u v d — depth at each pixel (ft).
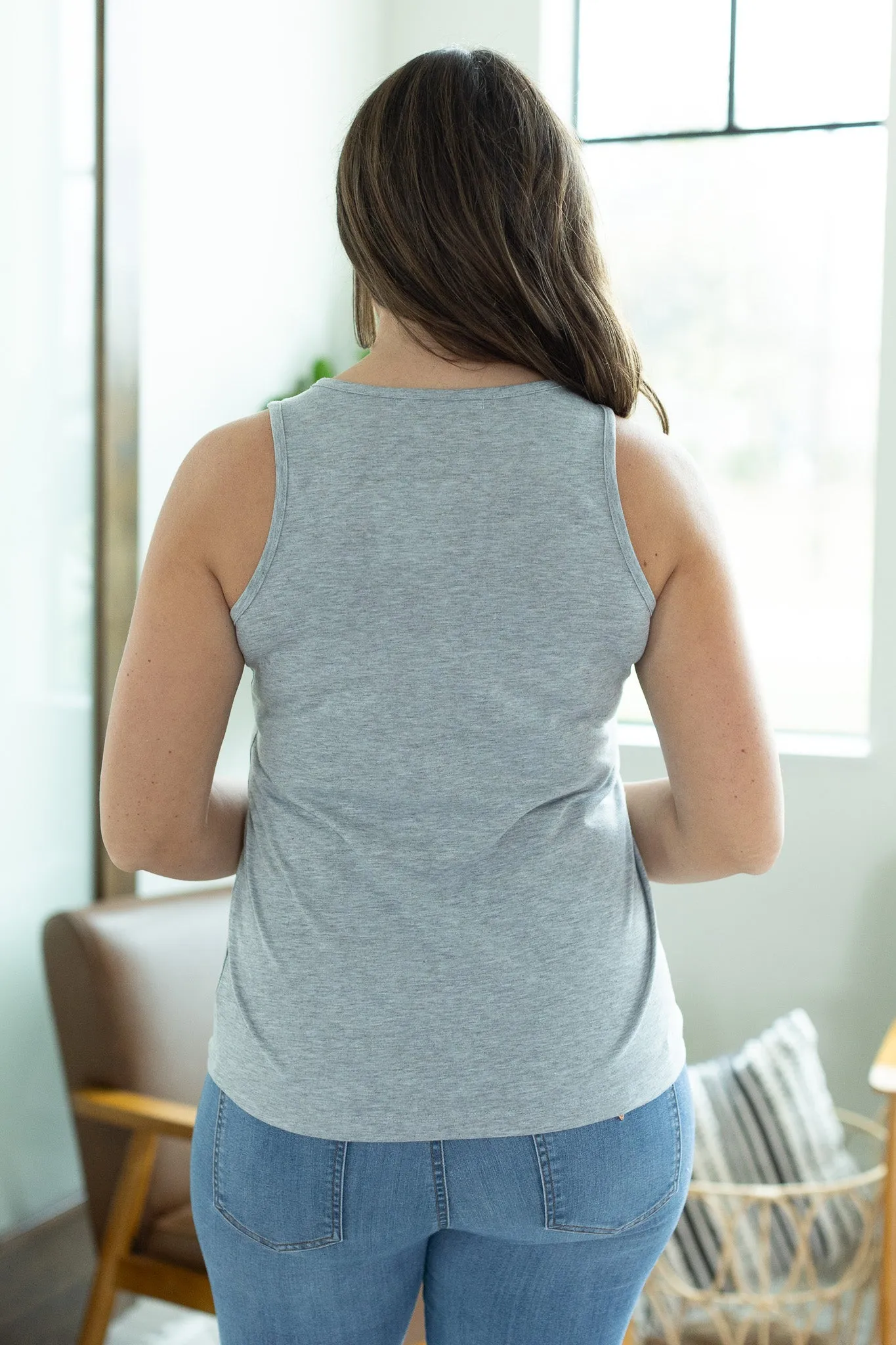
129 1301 7.25
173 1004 6.40
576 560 2.70
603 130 10.09
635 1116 2.84
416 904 2.73
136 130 7.46
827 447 9.77
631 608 2.75
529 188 2.78
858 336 9.64
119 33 7.28
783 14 9.57
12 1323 6.81
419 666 2.69
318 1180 2.76
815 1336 5.95
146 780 2.89
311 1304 2.97
